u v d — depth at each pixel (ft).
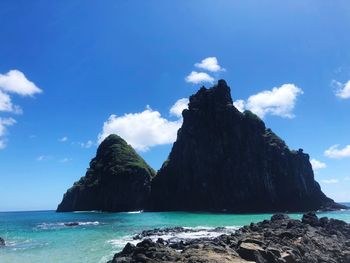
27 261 114.93
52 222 332.60
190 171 570.46
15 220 399.85
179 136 603.26
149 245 95.50
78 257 120.98
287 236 123.95
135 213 527.40
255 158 559.38
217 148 563.07
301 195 565.53
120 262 83.25
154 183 608.19
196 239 146.00
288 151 585.22
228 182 544.62
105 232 208.64
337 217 365.20
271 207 537.65
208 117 584.81
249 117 588.09
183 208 561.02
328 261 105.40
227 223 275.80
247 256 87.86
